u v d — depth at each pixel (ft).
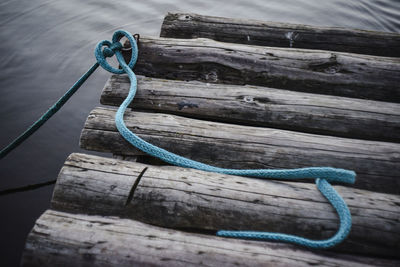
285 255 4.46
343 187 5.25
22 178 8.58
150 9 17.29
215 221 4.86
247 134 6.27
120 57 7.72
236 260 4.32
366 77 7.35
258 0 18.71
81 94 11.66
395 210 4.74
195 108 7.02
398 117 6.60
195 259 4.32
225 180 5.27
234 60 7.59
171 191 5.00
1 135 9.64
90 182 5.09
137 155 6.27
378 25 16.94
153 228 4.75
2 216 7.57
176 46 7.73
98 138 6.27
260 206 4.88
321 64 7.47
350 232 4.63
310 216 4.78
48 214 4.79
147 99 7.15
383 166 5.68
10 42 13.66
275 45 8.64
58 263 4.34
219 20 8.87
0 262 6.64
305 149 5.98
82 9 16.70
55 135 9.95
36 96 11.27
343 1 18.99
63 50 13.69
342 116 6.67
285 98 7.02
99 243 4.41
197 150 6.12
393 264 4.47
